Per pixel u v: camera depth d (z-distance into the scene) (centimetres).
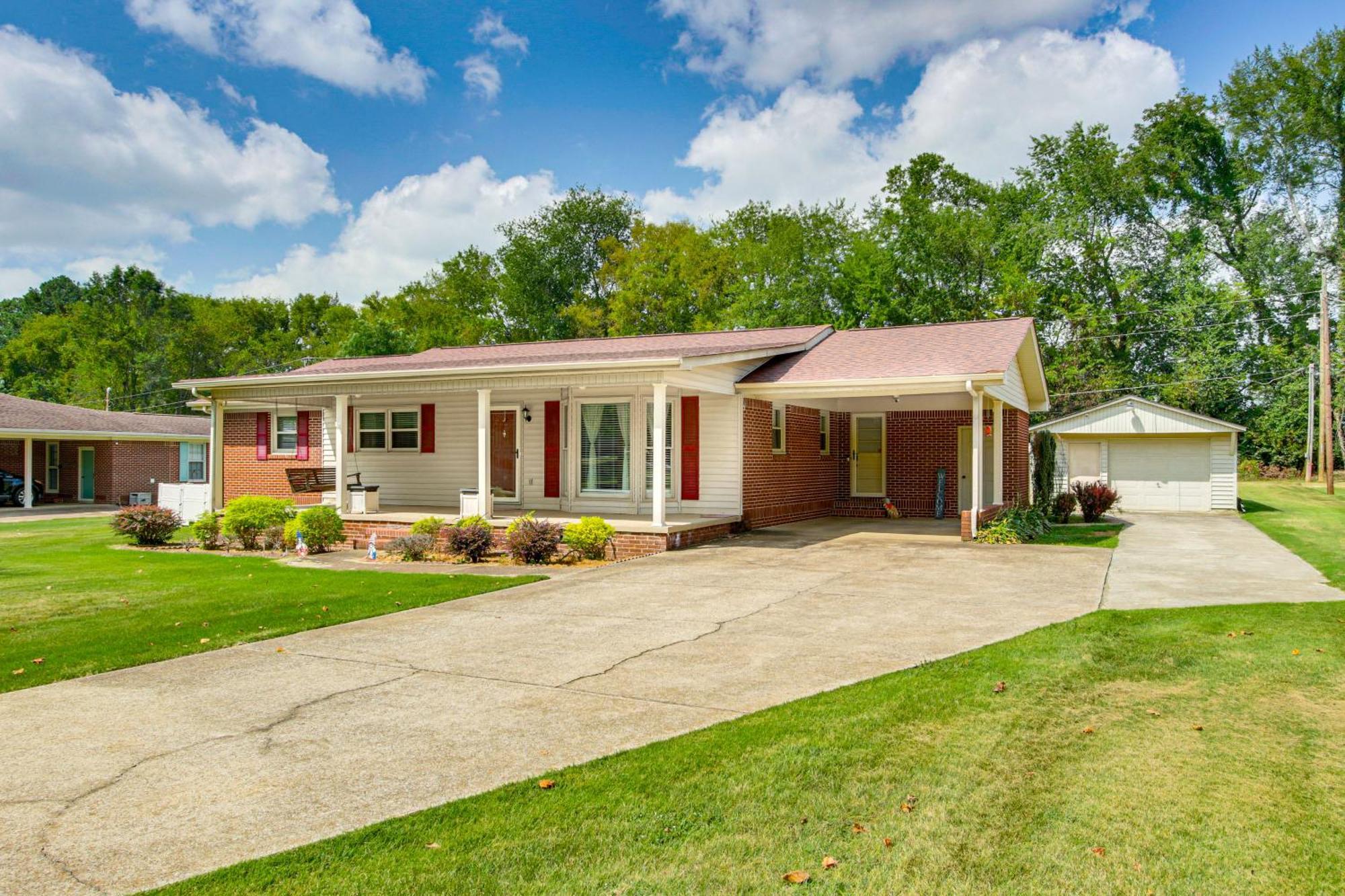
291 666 695
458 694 609
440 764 475
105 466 3141
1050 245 3894
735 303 4259
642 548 1344
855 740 493
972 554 1320
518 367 1445
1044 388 2075
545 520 1494
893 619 839
